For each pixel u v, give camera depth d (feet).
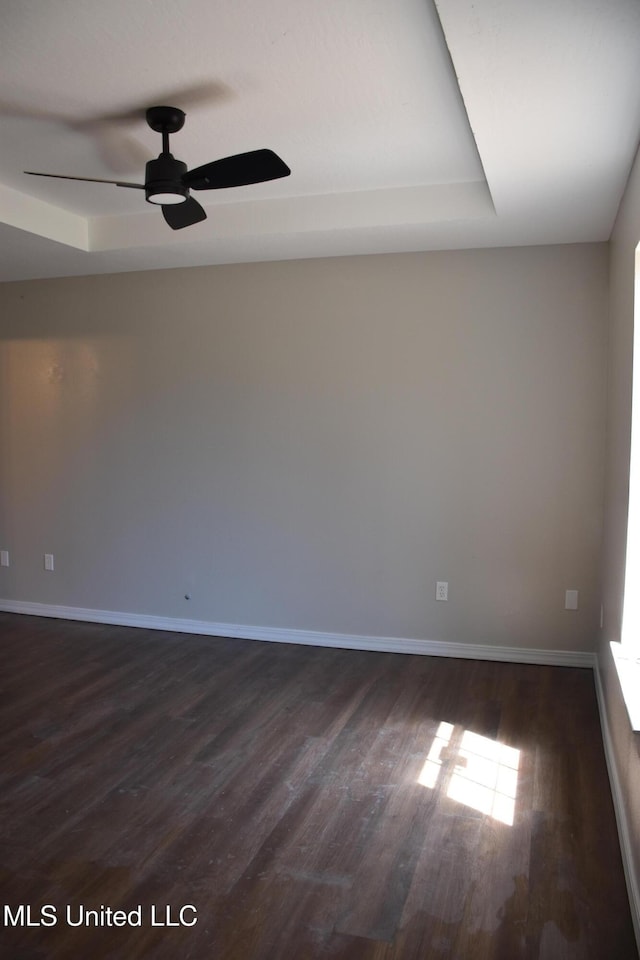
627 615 9.18
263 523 15.40
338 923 6.84
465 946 6.54
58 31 7.00
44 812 8.75
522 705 12.00
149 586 16.40
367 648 14.88
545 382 13.58
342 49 7.36
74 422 16.70
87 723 11.30
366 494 14.69
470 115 7.74
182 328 15.62
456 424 14.07
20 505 17.40
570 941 6.59
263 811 8.78
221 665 13.99
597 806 8.86
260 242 13.32
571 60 6.47
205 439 15.66
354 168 11.11
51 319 16.67
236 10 6.61
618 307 10.97
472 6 5.59
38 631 16.24
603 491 13.33
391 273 14.21
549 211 11.30
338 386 14.67
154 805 8.91
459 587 14.32
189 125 9.43
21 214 12.28
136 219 13.55
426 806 8.88
